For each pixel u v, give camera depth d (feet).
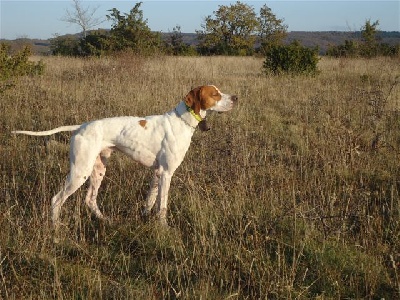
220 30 122.21
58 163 15.70
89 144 13.23
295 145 18.10
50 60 45.70
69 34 74.74
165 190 13.39
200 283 11.40
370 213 13.91
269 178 15.37
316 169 15.78
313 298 11.30
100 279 11.53
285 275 11.71
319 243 12.51
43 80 27.66
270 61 35.73
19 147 17.12
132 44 52.44
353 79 31.32
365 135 18.31
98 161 13.75
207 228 12.96
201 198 14.10
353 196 14.21
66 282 11.64
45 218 13.09
